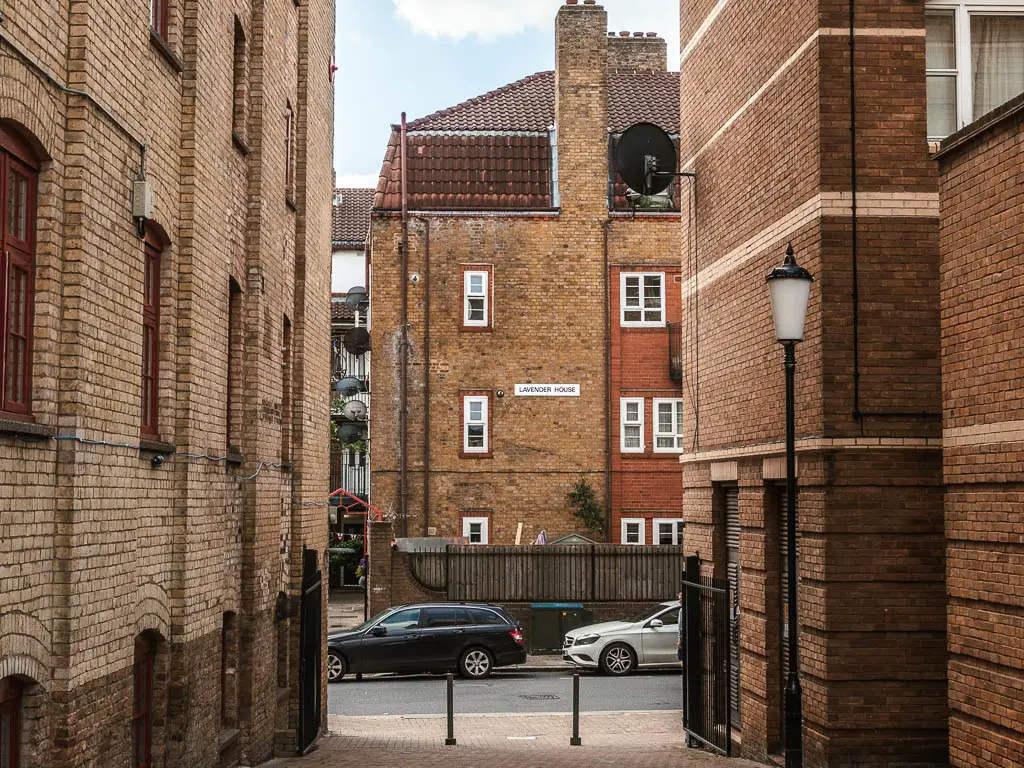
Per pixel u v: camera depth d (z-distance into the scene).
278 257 14.58
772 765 13.30
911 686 11.82
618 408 32.47
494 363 32.34
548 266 32.62
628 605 29.78
